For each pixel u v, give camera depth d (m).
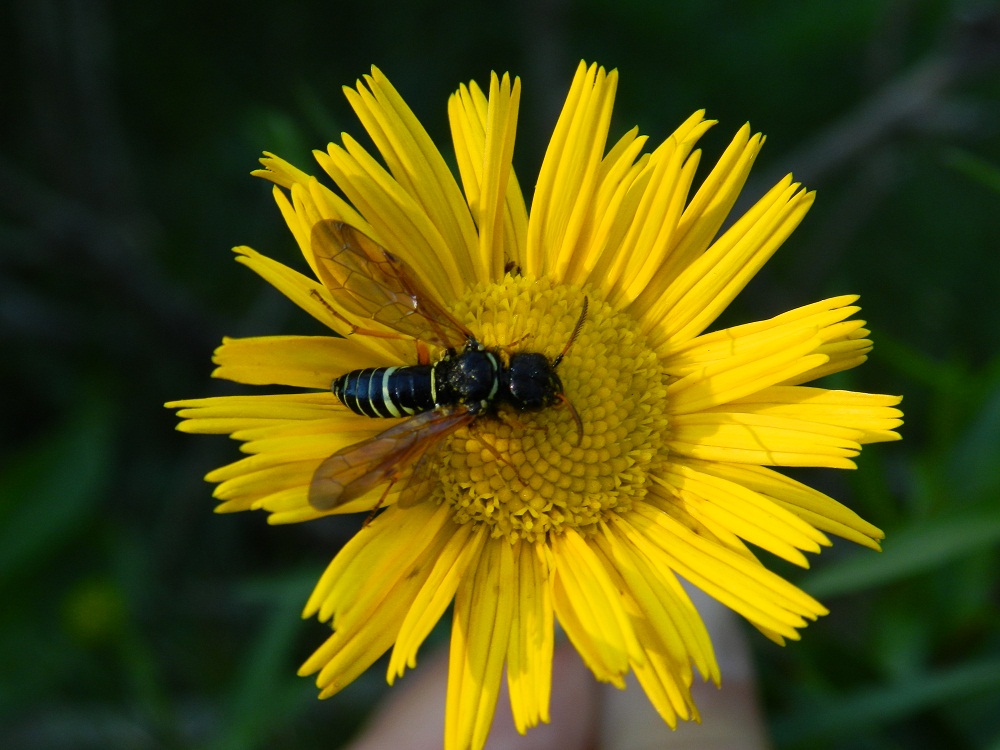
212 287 0.15
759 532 0.09
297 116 0.15
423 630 0.09
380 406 0.09
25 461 0.13
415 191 0.10
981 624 0.12
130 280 0.13
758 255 0.10
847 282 0.16
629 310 0.10
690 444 0.10
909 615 0.12
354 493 0.09
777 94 0.17
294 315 0.14
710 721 0.11
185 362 0.14
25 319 0.14
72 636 0.13
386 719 0.11
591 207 0.10
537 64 0.15
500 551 0.10
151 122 0.15
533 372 0.10
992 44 0.14
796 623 0.09
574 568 0.09
